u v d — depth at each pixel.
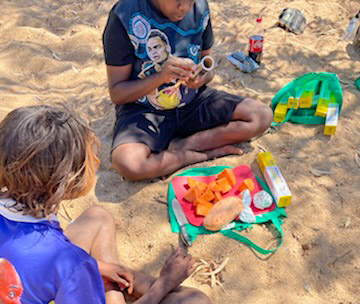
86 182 1.37
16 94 3.16
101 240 1.97
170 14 2.34
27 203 1.30
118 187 2.48
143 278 1.92
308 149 2.71
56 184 1.27
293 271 2.07
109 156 2.69
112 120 2.96
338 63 3.47
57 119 1.28
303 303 1.95
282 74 3.38
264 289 2.01
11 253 1.28
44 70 3.42
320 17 4.05
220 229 2.21
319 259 2.11
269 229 2.24
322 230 2.23
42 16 4.02
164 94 2.53
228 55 3.49
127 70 2.49
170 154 2.50
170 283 1.80
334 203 2.36
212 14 4.06
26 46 3.56
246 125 2.60
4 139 1.25
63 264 1.30
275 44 3.67
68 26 3.94
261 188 2.43
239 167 2.54
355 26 3.69
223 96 2.69
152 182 2.49
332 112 2.79
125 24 2.35
